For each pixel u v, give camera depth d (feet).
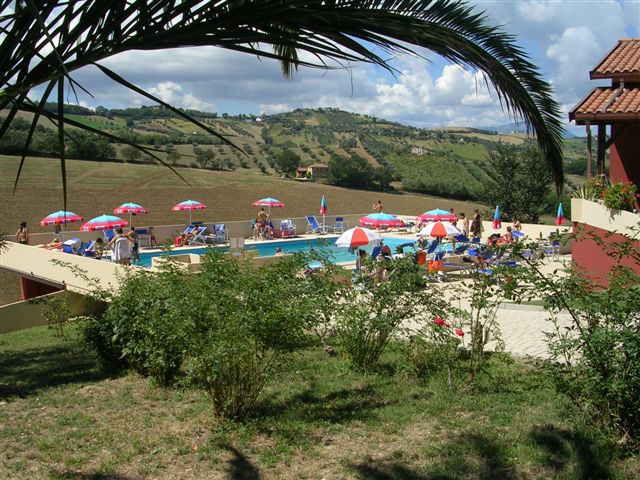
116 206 134.82
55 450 18.30
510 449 16.90
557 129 10.30
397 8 8.72
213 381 19.02
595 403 16.89
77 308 52.90
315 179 197.57
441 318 25.41
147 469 16.63
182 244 84.94
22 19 7.45
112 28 7.71
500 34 9.34
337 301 27.48
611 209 43.93
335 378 25.41
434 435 18.38
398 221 84.69
